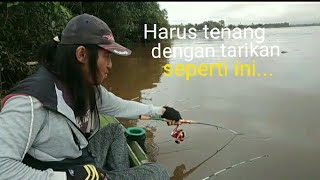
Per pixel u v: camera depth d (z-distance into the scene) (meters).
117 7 10.57
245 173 2.23
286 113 3.28
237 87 4.39
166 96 4.11
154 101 3.90
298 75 4.79
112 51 1.25
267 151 2.53
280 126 2.96
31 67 3.97
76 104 1.32
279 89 4.15
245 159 2.43
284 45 6.80
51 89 1.23
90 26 1.24
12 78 4.05
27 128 1.15
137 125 3.11
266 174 2.20
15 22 4.19
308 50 5.89
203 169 2.30
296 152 2.49
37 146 1.26
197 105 3.66
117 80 5.20
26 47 4.29
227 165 2.35
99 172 1.31
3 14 4.01
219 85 4.56
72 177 1.24
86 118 1.43
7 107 1.16
